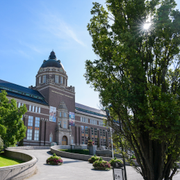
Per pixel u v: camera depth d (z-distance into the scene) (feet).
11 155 81.10
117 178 32.40
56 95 233.14
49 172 56.39
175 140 28.12
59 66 269.23
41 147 144.25
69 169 64.23
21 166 42.06
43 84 236.84
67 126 231.91
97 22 37.99
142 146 30.78
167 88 31.63
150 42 32.76
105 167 65.98
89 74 35.42
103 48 35.42
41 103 208.74
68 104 245.65
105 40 34.94
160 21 29.78
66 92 248.93
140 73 30.01
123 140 36.45
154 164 30.22
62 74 263.70
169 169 30.96
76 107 278.05
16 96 186.91
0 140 83.71
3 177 35.81
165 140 27.07
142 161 31.78
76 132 246.06
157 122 25.95
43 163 74.90
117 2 36.04
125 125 32.89
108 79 34.37
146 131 31.55
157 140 30.66
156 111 26.53
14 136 102.94
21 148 129.59
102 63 35.24
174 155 28.40
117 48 31.68
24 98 194.49
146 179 31.09
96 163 67.05
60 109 230.27
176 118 24.68
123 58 31.81
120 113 31.81
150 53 33.32
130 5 33.12
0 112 102.22
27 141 183.11
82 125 260.62
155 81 32.76
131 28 33.37
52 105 222.69
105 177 51.37
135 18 33.50
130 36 31.27
